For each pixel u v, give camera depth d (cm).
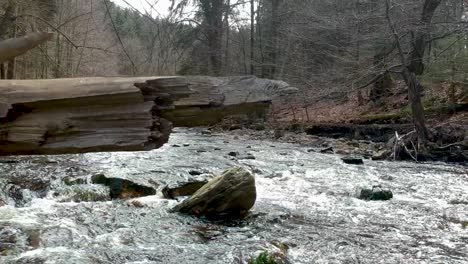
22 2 1359
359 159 1316
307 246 592
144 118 189
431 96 1961
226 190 714
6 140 186
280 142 1852
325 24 2125
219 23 1119
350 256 560
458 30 1530
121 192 826
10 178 876
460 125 1528
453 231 675
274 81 207
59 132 188
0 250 527
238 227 661
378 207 806
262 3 2794
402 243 615
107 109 190
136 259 527
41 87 189
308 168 1198
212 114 201
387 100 2219
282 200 839
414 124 1475
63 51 1499
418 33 1625
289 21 2442
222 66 1897
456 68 1806
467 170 1227
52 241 569
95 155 1270
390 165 1293
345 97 2180
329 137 1995
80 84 190
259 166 1200
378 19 1739
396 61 1806
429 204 834
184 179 948
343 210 779
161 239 599
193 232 630
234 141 1859
